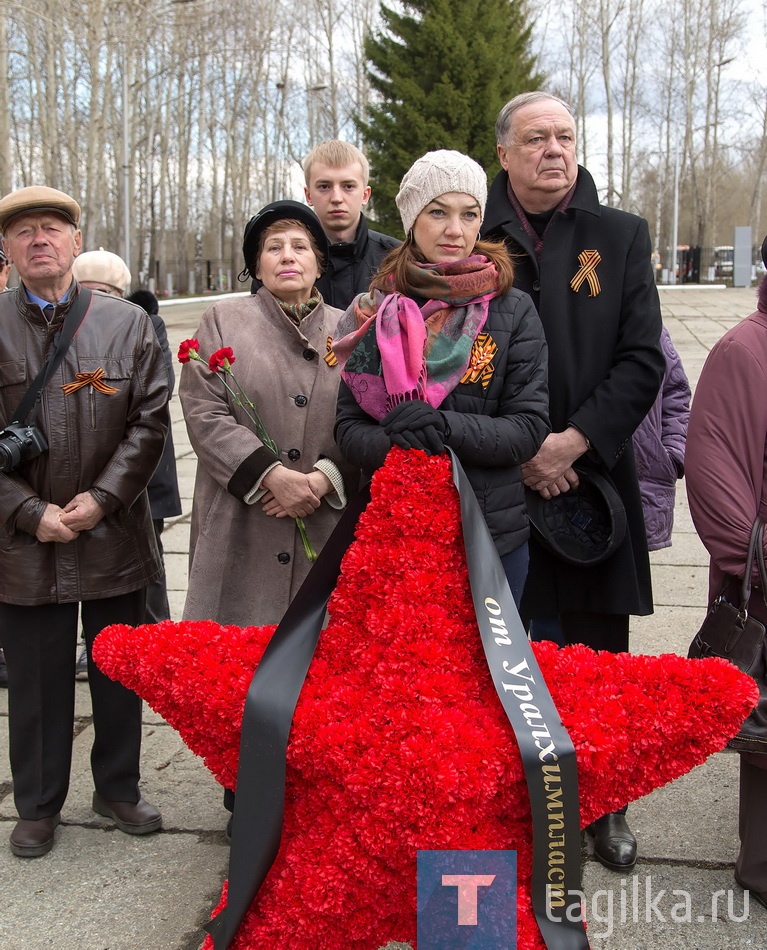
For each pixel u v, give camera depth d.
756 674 2.49
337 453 2.86
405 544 1.97
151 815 3.11
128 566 3.08
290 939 1.85
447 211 2.32
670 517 3.57
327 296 3.66
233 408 2.89
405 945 2.36
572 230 3.01
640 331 2.96
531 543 3.03
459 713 1.88
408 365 2.20
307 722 1.88
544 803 1.79
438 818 1.78
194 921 2.66
